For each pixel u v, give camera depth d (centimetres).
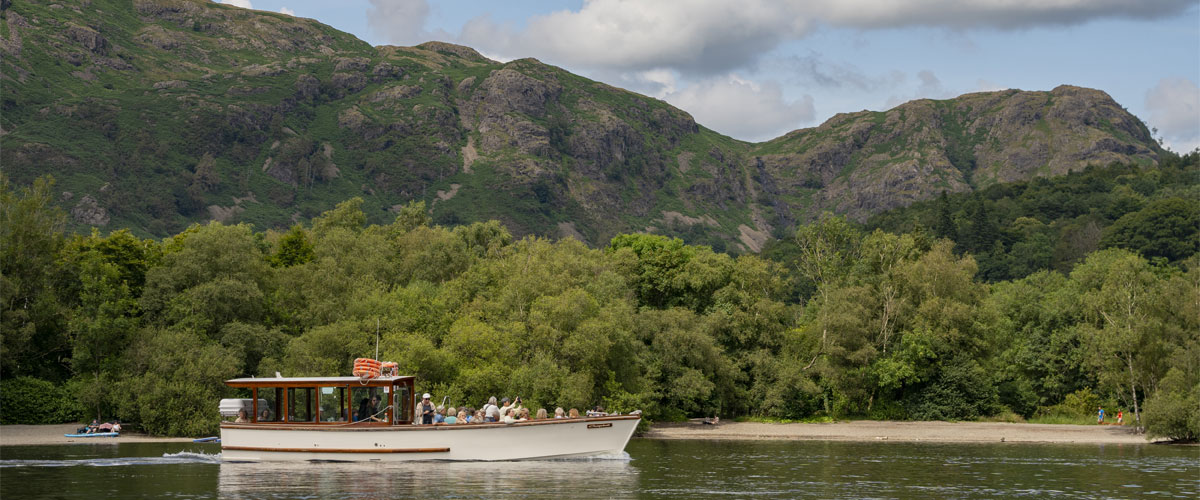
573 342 6738
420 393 6084
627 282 9050
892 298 8819
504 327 6794
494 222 10631
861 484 3834
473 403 6228
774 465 4603
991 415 8762
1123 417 8500
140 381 6141
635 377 7456
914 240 11100
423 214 11044
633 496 3338
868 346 8512
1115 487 3800
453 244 8519
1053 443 6631
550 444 4272
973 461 4953
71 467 4156
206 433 6041
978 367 8762
